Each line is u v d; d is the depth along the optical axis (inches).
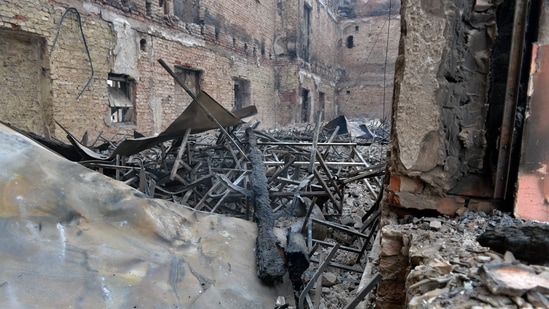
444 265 41.4
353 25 815.7
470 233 50.1
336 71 828.0
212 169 158.7
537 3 50.6
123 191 73.5
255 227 95.6
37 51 214.8
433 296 36.2
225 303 63.6
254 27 495.5
